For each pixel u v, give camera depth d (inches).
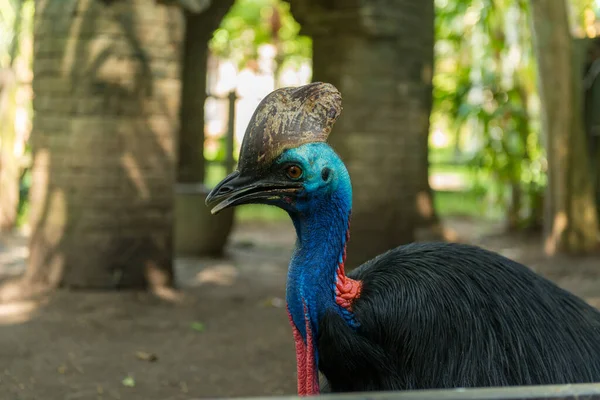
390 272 103.0
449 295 99.7
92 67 267.7
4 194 438.6
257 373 199.2
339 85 324.8
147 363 205.3
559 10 366.9
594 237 374.9
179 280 310.7
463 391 71.0
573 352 99.8
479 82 479.2
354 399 69.5
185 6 282.2
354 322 99.2
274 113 97.3
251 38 673.0
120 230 271.6
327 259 98.7
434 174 831.7
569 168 373.4
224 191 97.4
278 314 262.8
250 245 422.3
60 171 271.3
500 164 453.4
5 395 177.9
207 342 227.1
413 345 98.0
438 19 482.9
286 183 96.7
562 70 369.4
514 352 97.4
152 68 275.4
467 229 485.4
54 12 272.7
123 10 269.6
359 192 323.6
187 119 394.9
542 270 340.8
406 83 336.5
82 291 269.3
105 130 269.1
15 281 284.0
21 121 466.6
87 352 212.8
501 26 460.1
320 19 323.9
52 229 273.0
